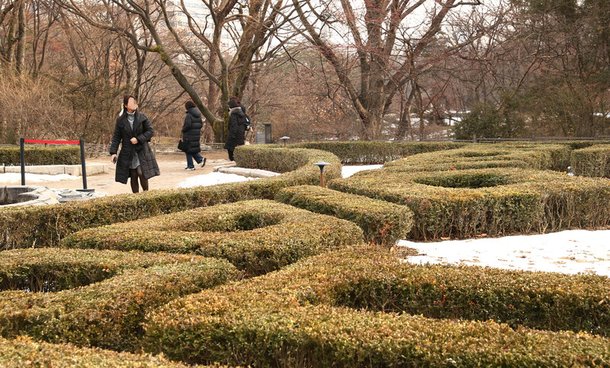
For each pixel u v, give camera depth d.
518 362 3.23
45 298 4.26
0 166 18.17
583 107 23.69
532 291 4.43
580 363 3.16
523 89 31.17
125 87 31.28
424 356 3.39
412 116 39.31
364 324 3.70
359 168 19.69
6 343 3.39
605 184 9.57
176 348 3.76
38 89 25.45
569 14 27.09
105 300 4.25
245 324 3.71
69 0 26.19
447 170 12.45
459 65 30.66
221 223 7.48
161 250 5.96
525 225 9.03
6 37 34.31
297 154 16.11
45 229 7.72
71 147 19.88
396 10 27.62
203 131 40.44
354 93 29.84
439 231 8.72
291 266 5.08
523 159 14.05
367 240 7.44
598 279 4.59
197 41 40.00
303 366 3.64
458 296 4.58
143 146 10.84
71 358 3.16
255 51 28.77
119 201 8.23
